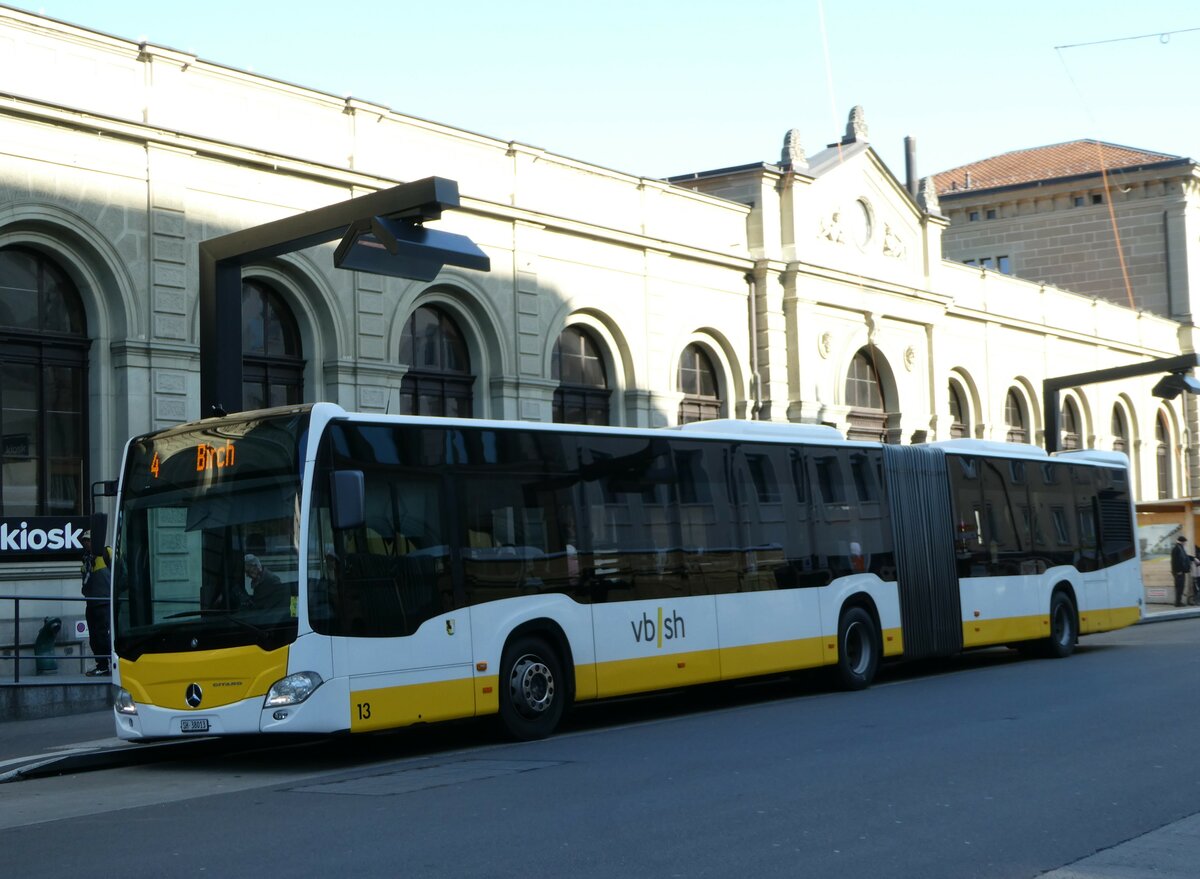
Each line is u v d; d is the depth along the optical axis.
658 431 16.89
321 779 12.24
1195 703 15.77
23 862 8.78
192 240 23.95
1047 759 11.87
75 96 22.38
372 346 26.80
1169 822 9.30
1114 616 25.75
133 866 8.48
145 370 23.17
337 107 26.28
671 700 19.33
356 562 13.12
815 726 14.70
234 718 12.75
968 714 15.33
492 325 29.33
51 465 22.47
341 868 8.19
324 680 12.69
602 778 11.41
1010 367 49.16
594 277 31.95
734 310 36.25
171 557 13.35
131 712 13.34
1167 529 42.31
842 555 19.45
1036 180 63.38
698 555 17.00
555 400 31.41
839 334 39.16
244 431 13.28
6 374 22.02
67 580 22.33
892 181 41.78
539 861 8.24
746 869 7.98
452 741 14.93
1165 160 60.78
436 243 15.80
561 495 15.39
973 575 22.12
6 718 17.55
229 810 10.60
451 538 14.09
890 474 20.80
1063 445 53.03
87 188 22.52
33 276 22.47
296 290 25.80
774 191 37.53
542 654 14.87
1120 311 56.94
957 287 46.12
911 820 9.35
